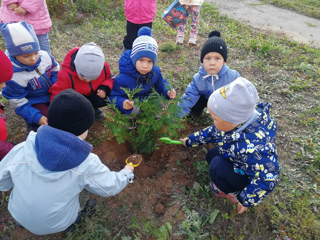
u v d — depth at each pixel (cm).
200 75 306
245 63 492
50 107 164
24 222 184
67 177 174
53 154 159
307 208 254
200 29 628
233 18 773
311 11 863
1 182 180
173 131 254
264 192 201
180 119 260
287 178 284
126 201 251
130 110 277
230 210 251
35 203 174
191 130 333
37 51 262
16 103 267
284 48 561
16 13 354
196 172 283
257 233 237
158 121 255
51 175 167
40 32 377
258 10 862
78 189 185
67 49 474
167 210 248
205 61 289
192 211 244
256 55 527
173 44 537
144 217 242
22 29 245
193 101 316
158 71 294
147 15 430
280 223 243
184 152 301
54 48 465
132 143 285
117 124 259
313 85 446
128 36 451
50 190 173
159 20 637
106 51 486
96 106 312
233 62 498
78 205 204
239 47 553
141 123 265
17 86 262
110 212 241
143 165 284
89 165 178
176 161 290
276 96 414
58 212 180
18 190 176
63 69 276
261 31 697
